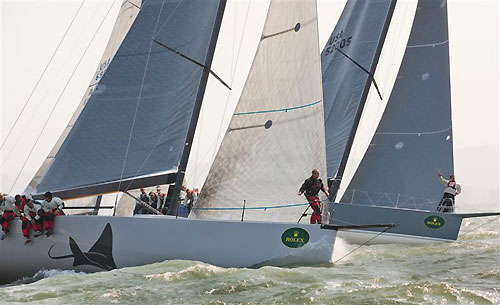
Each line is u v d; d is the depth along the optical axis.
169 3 31.73
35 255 28.86
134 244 27.16
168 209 29.53
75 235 28.11
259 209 28.25
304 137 28.09
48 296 22.11
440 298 20.86
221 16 30.84
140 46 31.67
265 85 29.67
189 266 25.91
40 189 31.06
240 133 29.58
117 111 31.09
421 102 46.97
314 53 28.33
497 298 21.22
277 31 30.11
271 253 26.30
